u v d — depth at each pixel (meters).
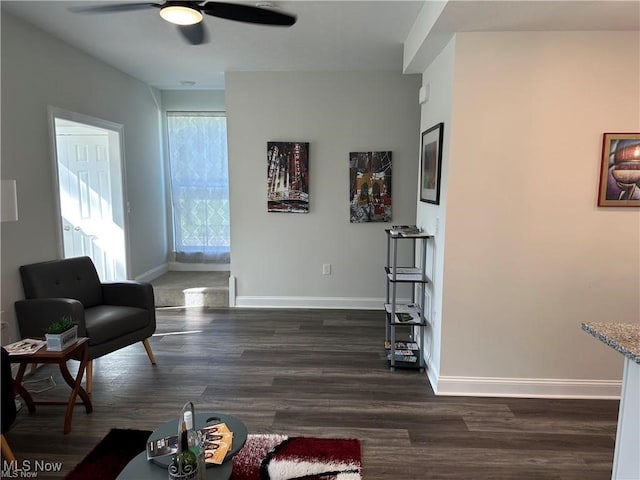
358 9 2.83
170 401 2.79
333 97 4.56
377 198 4.66
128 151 4.85
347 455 2.22
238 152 4.66
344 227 4.74
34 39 3.22
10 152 2.98
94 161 4.65
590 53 2.55
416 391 2.94
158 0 2.56
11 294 2.97
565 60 2.57
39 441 2.35
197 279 5.48
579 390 2.85
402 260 4.75
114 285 3.40
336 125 4.59
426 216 3.37
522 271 2.77
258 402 2.79
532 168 2.67
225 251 5.95
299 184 4.66
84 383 3.03
